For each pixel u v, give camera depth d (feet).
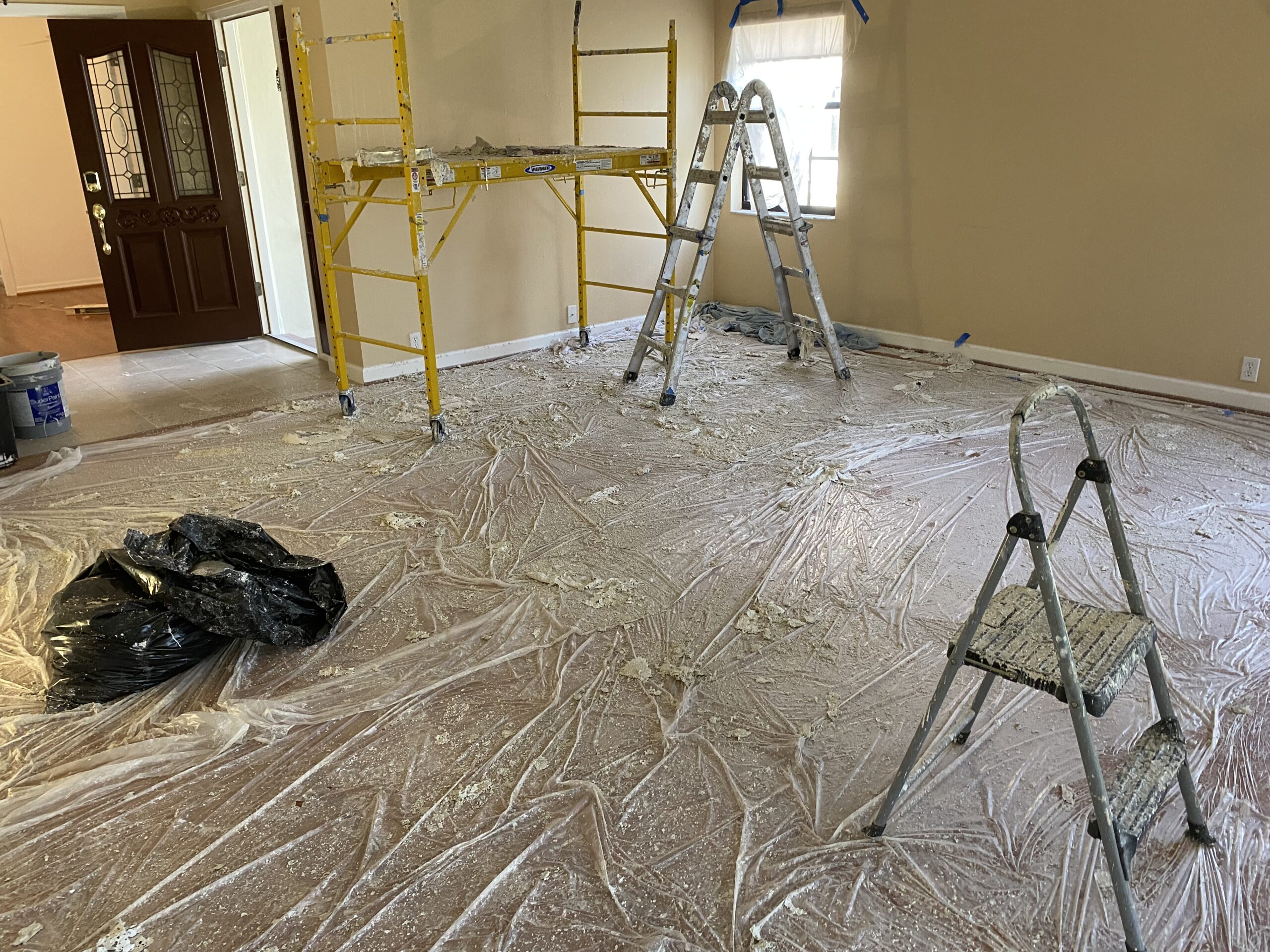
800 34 18.71
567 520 11.11
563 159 14.75
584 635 8.66
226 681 8.04
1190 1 13.48
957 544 10.31
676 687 7.87
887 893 5.73
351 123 13.21
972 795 6.54
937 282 17.85
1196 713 7.34
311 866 6.05
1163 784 5.49
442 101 16.57
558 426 14.42
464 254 17.62
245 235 20.16
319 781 6.85
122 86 18.53
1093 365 15.97
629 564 10.00
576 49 17.25
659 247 21.06
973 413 14.60
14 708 7.75
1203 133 13.80
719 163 21.22
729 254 21.74
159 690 7.91
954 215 17.21
